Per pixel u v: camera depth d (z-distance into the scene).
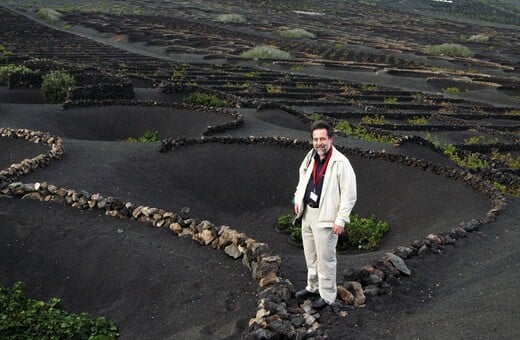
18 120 26.80
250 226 18.31
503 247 12.55
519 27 163.38
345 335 8.39
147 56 68.25
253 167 21.36
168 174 19.89
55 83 35.91
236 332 8.45
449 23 151.75
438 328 8.63
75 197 13.96
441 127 34.56
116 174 18.33
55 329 9.62
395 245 15.58
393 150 24.03
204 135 25.42
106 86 35.31
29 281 11.61
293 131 27.42
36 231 12.81
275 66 67.38
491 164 26.31
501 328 8.41
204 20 122.62
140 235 12.46
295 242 16.91
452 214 16.45
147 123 30.03
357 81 60.12
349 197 8.27
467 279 10.70
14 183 14.49
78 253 12.05
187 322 9.38
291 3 173.38
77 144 21.61
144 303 10.34
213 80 48.69
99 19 109.56
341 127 31.58
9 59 51.34
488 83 58.75
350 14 159.12
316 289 9.25
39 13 106.19
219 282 10.35
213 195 19.75
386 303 9.55
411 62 76.75
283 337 8.06
